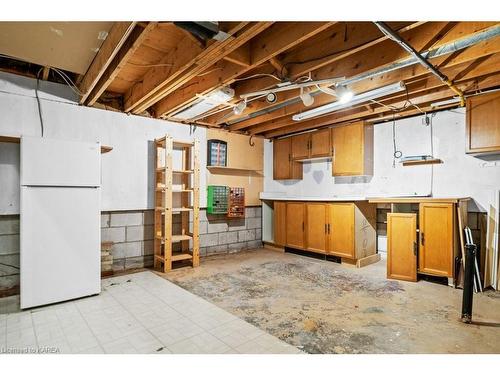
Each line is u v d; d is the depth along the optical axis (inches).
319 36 100.1
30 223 104.7
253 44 100.3
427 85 124.9
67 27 89.7
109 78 111.3
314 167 213.2
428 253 132.5
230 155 205.6
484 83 122.0
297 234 194.7
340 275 147.5
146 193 165.2
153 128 169.0
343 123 180.7
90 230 117.7
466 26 81.0
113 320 96.2
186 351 77.8
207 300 114.0
